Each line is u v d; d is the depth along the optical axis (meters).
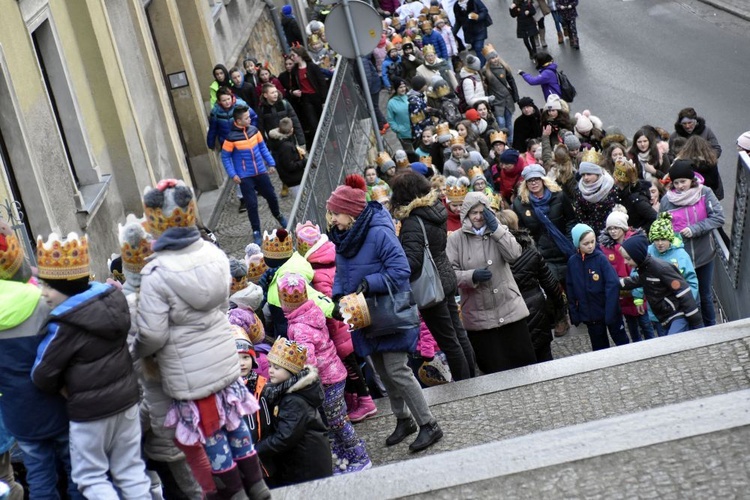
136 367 7.05
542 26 38.69
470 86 27.73
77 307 6.52
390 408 11.40
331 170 18.22
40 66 15.92
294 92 24.50
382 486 7.18
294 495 7.30
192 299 6.72
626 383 10.57
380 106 31.94
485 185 16.41
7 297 6.65
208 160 23.91
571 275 13.22
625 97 32.12
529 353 12.06
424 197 10.77
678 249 13.59
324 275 11.25
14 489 7.64
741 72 32.75
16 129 13.69
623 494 6.54
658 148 18.88
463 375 11.49
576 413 10.19
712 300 15.40
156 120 21.20
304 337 9.56
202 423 6.93
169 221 6.78
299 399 8.64
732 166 25.31
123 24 20.23
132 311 6.84
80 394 6.61
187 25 25.27
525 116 23.80
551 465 6.94
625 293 13.80
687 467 6.64
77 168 16.69
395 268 9.45
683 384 10.20
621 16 41.28
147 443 7.79
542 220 14.87
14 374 6.72
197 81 25.23
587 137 20.83
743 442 6.73
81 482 6.71
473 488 6.92
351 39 19.03
